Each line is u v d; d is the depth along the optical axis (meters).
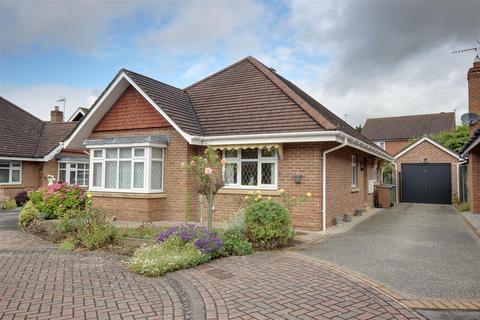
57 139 26.52
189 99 16.52
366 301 5.37
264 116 13.59
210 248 7.79
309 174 12.27
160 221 13.99
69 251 9.17
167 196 14.31
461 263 7.64
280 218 9.05
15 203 22.20
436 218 16.17
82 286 6.37
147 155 13.87
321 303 5.29
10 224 14.42
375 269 7.14
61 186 15.46
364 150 15.97
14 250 9.30
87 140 15.32
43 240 10.71
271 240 9.12
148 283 6.53
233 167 13.70
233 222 9.80
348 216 14.76
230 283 6.18
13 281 6.70
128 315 5.07
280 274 6.71
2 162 23.56
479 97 16.80
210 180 9.44
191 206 13.98
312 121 12.39
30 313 5.14
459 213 18.48
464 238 10.73
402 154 28.58
